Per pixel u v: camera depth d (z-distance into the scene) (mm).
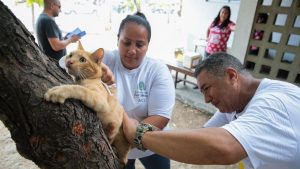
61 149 752
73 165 800
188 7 5984
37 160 795
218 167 2686
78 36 3109
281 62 3371
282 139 811
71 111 742
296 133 831
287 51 3279
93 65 998
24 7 5934
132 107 1397
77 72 954
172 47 6746
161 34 7621
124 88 1394
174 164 2680
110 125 922
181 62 4652
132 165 1697
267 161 805
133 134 961
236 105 1137
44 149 742
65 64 1016
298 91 978
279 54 3361
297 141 825
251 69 3779
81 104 784
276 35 3770
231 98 1095
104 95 898
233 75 1066
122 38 1328
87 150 817
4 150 2670
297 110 880
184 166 2660
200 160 790
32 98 696
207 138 768
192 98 4242
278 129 813
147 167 1696
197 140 777
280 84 1023
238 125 818
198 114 3881
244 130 797
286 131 817
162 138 866
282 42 3295
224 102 1107
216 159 770
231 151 757
